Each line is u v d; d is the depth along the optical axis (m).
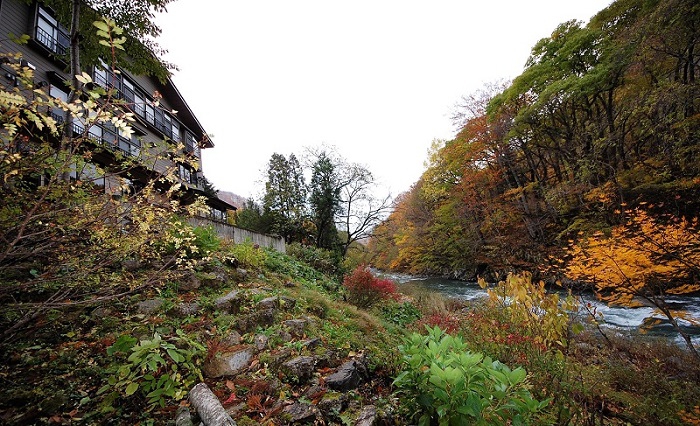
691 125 8.63
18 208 2.27
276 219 19.88
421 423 2.54
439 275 27.89
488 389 2.41
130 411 2.40
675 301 9.91
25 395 2.30
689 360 5.43
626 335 7.65
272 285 6.20
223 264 6.07
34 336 2.97
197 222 7.97
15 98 1.60
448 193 23.59
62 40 10.55
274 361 3.32
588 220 12.08
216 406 2.35
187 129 18.72
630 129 12.05
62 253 2.43
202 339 3.44
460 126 20.45
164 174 2.61
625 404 4.00
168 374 2.55
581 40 12.71
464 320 5.80
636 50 10.24
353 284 8.19
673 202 9.34
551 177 17.88
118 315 3.62
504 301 5.47
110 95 2.00
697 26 8.72
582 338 7.46
